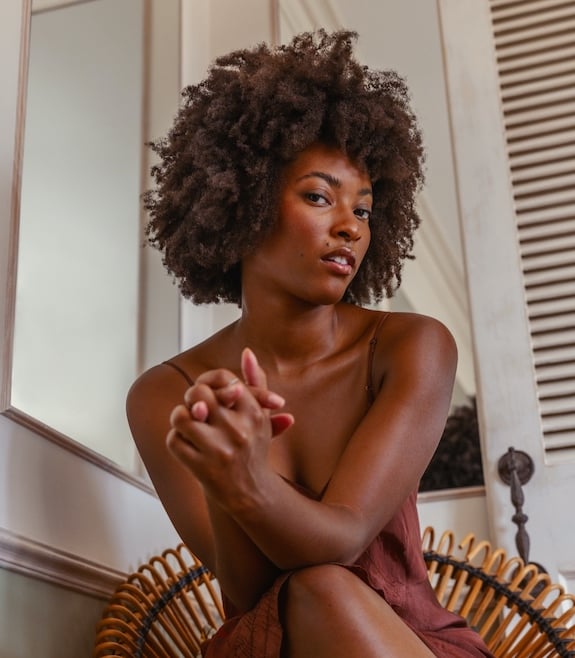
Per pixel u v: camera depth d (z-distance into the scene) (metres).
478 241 1.57
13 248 1.05
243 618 0.72
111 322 1.68
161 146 1.06
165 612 1.08
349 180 0.88
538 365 1.50
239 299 1.04
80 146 1.82
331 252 0.85
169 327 1.63
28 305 1.75
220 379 0.58
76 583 1.07
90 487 1.17
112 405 1.63
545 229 1.56
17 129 1.10
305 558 0.67
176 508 0.85
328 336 0.93
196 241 0.95
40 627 1.00
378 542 0.85
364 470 0.75
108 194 1.77
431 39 2.35
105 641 0.99
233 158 0.90
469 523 1.51
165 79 1.79
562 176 1.59
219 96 0.94
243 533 0.71
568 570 1.37
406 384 0.84
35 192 1.82
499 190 1.59
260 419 0.59
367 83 0.98
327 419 0.91
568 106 1.62
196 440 0.58
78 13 1.90
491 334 1.52
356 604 0.66
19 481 1.01
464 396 2.81
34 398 1.68
